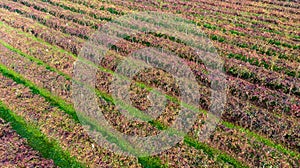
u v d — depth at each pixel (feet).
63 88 84.79
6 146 66.85
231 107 78.64
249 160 65.82
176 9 133.18
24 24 119.96
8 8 136.87
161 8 134.72
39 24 121.80
